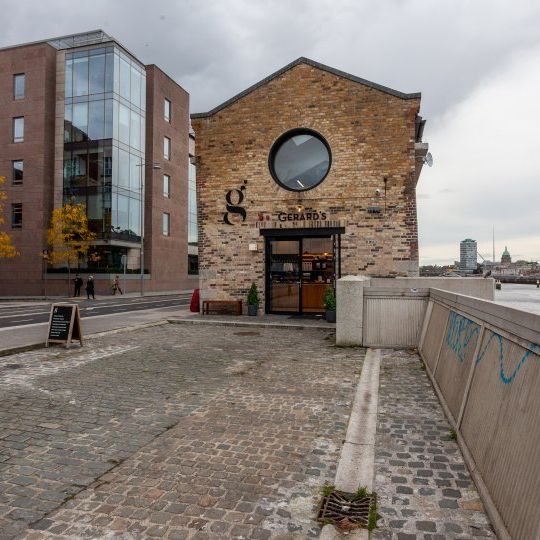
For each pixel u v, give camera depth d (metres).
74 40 39.88
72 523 2.89
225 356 8.47
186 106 47.12
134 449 4.07
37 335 10.92
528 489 2.31
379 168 13.75
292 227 14.35
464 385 4.39
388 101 13.73
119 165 37.25
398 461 3.80
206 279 15.14
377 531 2.79
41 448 4.09
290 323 12.70
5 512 3.02
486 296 12.09
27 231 37.03
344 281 9.48
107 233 36.19
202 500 3.19
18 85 37.88
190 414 5.05
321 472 3.63
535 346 2.67
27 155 37.25
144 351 8.98
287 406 5.36
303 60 14.37
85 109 37.12
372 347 9.34
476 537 2.71
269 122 14.62
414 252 13.48
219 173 15.03
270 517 2.97
